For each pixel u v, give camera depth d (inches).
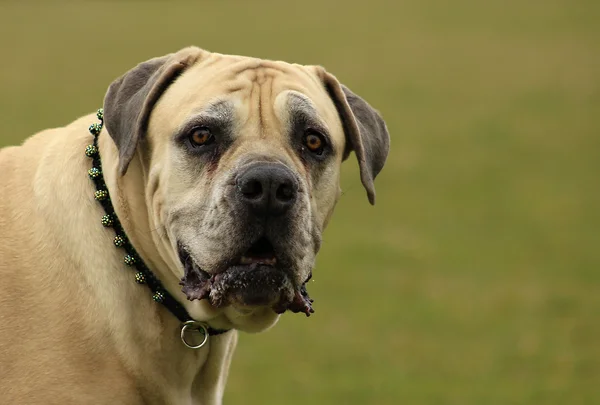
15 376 211.8
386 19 2084.2
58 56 1621.6
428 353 501.4
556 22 1988.2
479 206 833.5
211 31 1868.8
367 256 682.2
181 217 220.2
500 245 717.9
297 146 231.3
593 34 1843.0
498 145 1083.3
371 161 260.1
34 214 226.8
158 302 226.8
